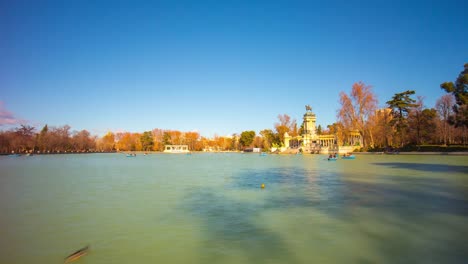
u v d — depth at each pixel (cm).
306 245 1367
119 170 5703
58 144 16975
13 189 3117
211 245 1384
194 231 1592
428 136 10494
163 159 11438
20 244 1420
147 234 1551
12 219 1858
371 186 3028
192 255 1271
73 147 19012
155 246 1377
